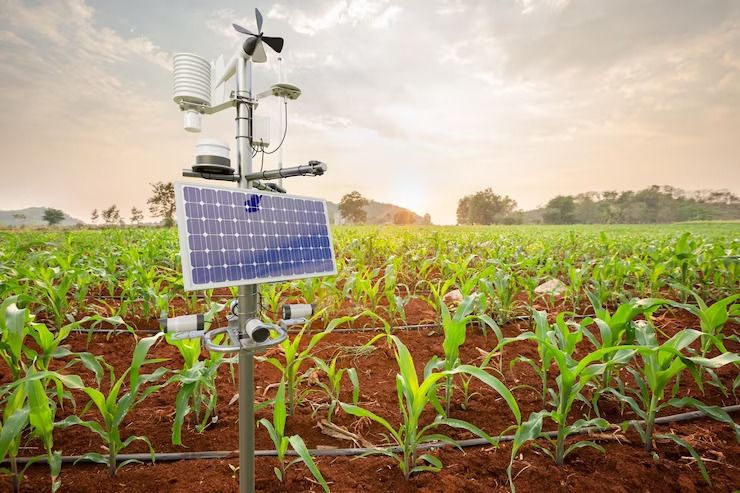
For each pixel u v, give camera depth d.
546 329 2.99
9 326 2.51
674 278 6.00
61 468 2.44
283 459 2.37
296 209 2.23
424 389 2.21
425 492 2.23
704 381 3.63
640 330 2.84
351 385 3.66
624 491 2.23
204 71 2.70
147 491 2.25
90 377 3.73
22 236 14.21
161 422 2.96
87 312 5.46
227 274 1.75
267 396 3.44
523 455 2.59
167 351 4.39
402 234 17.00
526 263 6.09
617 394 2.80
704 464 2.52
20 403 2.00
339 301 5.41
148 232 18.45
